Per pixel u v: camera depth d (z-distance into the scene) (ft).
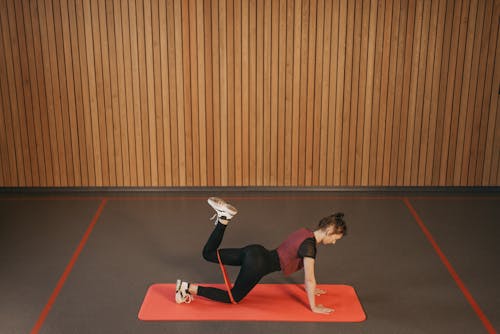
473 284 18.08
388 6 25.08
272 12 25.08
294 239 15.48
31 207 24.82
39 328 15.31
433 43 25.55
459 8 25.09
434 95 26.25
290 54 25.64
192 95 26.13
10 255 19.85
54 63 25.64
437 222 23.30
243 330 15.20
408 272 18.88
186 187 27.20
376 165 27.12
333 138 26.84
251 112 26.40
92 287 17.65
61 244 20.83
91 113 26.37
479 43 25.53
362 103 26.35
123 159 26.99
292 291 17.35
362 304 16.79
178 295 16.29
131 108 26.32
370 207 25.04
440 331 15.42
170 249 20.54
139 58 25.66
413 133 26.78
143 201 25.72
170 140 26.78
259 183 27.20
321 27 25.32
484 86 26.12
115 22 25.16
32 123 26.45
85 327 15.35
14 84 25.90
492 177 27.12
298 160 27.04
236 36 25.35
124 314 16.03
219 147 26.91
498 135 26.78
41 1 24.82
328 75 25.95
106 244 20.90
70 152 26.89
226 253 16.21
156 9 25.02
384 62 25.81
